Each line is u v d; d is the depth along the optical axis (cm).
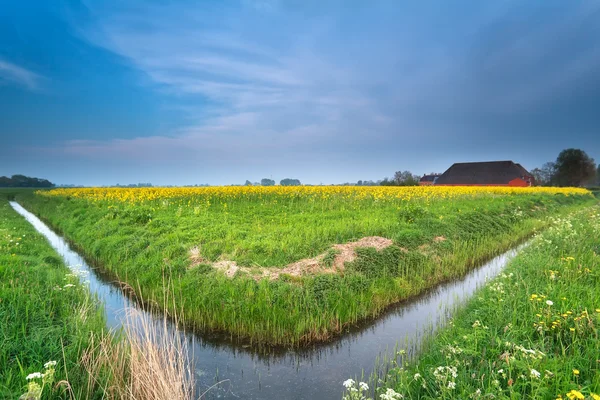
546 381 378
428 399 398
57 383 414
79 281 841
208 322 703
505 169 7231
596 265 782
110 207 1719
